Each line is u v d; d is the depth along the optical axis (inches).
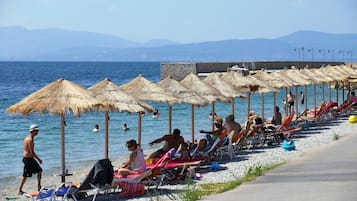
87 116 2417.6
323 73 2260.1
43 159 1364.4
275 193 717.3
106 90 1021.8
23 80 5890.8
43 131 1921.8
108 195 876.0
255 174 899.4
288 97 2308.1
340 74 2397.9
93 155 1422.2
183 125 2065.7
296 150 1288.1
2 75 7214.6
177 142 1089.4
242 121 2183.8
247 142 1362.0
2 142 1667.1
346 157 1062.4
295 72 2057.1
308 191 717.3
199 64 4859.7
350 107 2220.7
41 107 868.0
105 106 908.0
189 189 792.9
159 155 1072.8
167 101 1163.9
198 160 1069.1
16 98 3447.3
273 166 991.0
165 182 954.7
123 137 1764.3
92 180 812.0
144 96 1162.6
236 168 1079.6
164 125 2065.7
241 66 4741.6
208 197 737.0
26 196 895.1
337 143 1321.4
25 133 1872.5
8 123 2154.3
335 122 1924.2
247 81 1606.8
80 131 1925.4
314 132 1637.6
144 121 2212.1
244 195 721.0
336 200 650.8
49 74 7824.8
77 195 847.7
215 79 1453.0
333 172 879.1
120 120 2257.6
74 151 1489.9
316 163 997.2
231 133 1211.9
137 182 858.1
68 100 880.9
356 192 696.4
